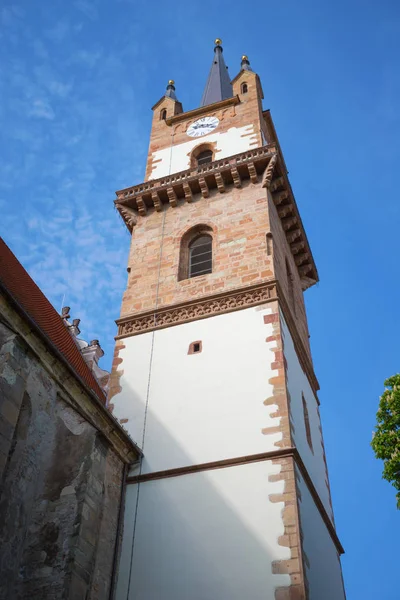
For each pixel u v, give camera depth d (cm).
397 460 1906
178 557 1941
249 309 2527
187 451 2183
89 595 1750
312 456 2436
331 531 2372
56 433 1945
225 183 3111
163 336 2591
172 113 3797
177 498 2070
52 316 2552
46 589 1659
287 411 2167
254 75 3766
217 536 1942
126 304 2783
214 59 4753
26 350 1791
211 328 2530
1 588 1567
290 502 1934
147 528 2031
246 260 2722
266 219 2867
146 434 2288
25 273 2548
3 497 1630
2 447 1578
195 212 3056
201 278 2734
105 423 2056
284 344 2434
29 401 1792
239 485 2027
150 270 2881
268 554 1852
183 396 2355
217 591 1834
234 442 2145
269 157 3067
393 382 2128
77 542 1742
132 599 1892
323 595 1981
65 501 1828
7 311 1767
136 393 2439
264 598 1773
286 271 3009
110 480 2062
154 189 3158
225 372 2362
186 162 3422
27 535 1761
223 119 3575
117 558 1978
